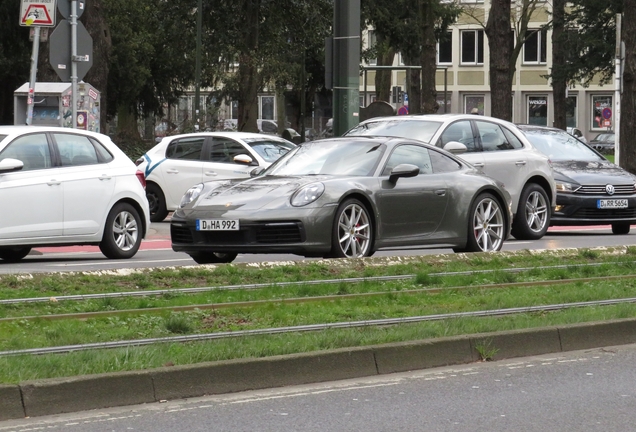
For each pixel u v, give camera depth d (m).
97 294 22.09
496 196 31.36
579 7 128.50
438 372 16.72
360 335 17.52
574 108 175.75
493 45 73.44
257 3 90.19
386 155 28.84
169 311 20.44
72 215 29.97
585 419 13.91
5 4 100.62
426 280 25.11
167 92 127.75
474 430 13.31
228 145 48.00
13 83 108.88
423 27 81.38
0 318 19.23
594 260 30.58
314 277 25.06
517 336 18.12
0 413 13.52
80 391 14.05
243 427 13.34
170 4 94.38
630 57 60.78
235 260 30.88
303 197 26.47
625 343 19.41
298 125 137.50
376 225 27.78
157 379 14.65
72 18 38.62
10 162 28.33
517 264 28.89
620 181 41.25
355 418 13.85
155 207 49.16
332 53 42.06
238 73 91.19
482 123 37.53
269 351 16.14
